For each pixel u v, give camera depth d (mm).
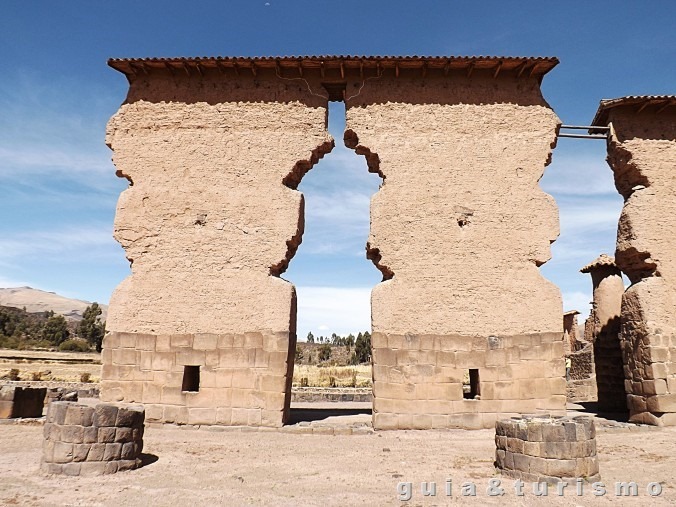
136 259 11188
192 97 11938
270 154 11602
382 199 11367
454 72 12047
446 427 10359
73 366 38719
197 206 11406
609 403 13906
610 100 12086
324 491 6137
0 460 7543
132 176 11594
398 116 11805
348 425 10578
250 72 11984
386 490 6195
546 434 6520
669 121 12133
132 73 12008
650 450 8477
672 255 11336
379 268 11438
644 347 10883
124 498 5785
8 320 74250
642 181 11891
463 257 11117
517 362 10688
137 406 10469
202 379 10602
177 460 7727
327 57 11453
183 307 10938
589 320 18562
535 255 11203
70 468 6703
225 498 5824
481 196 11438
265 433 10023
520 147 11695
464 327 10797
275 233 11234
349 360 66438
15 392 11133
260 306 10883
